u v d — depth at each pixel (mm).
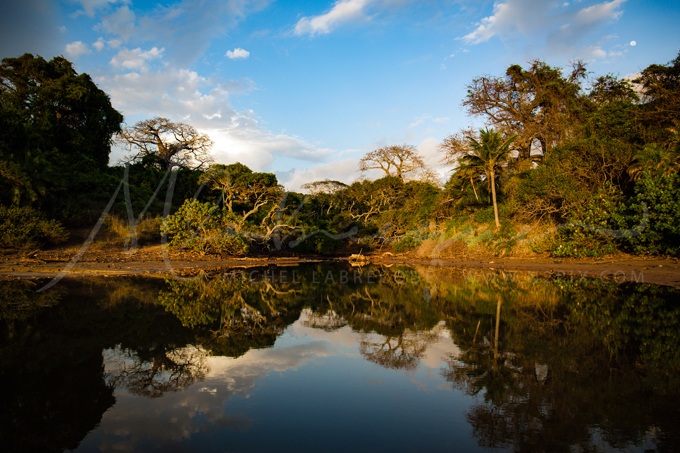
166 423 3791
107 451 3234
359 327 8219
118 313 9242
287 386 4836
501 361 5746
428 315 9414
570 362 5656
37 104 32312
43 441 3436
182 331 7680
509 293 12680
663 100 26250
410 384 4895
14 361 5703
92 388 4730
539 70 33875
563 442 3402
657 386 4707
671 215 18062
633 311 9359
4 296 11453
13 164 22828
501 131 29312
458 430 3641
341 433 3582
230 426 3738
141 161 41656
